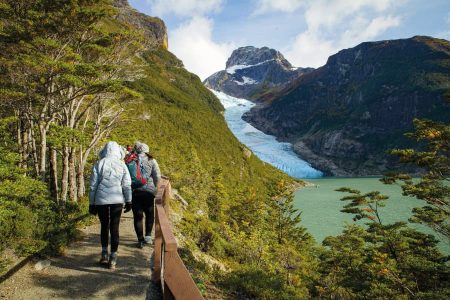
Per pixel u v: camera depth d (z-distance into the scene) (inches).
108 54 641.0
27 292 194.4
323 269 1130.0
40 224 287.6
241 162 4207.7
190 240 432.5
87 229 350.3
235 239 639.8
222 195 1724.9
